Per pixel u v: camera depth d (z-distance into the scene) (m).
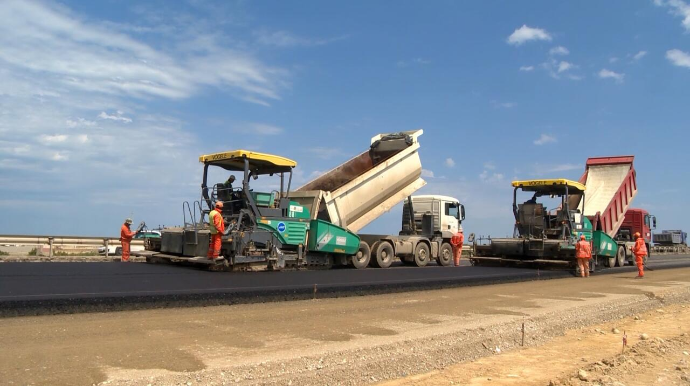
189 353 5.21
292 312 7.91
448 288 12.02
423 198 20.56
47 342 5.38
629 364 6.17
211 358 5.05
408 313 8.21
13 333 5.70
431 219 19.83
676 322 9.67
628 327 9.02
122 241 15.71
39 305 6.68
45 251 18.14
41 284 8.19
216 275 10.77
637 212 28.38
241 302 8.51
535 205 18.30
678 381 5.57
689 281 15.64
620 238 24.83
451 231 20.41
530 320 8.05
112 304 7.23
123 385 4.17
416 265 18.72
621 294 11.88
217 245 11.68
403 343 6.06
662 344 7.32
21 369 4.44
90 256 18.38
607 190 21.50
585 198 21.61
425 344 6.20
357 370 5.24
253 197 12.95
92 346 5.30
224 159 12.80
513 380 5.46
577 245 16.31
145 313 7.25
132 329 6.19
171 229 13.80
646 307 11.05
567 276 16.27
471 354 6.45
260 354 5.27
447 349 6.23
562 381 5.32
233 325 6.73
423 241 18.89
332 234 14.63
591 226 19.52
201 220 13.15
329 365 5.17
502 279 13.71
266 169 13.90
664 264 24.27
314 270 13.93
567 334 8.12
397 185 17.30
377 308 8.63
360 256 16.23
